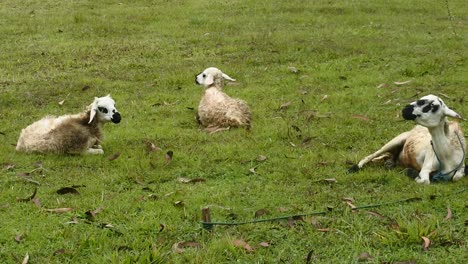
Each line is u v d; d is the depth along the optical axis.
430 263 5.39
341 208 6.38
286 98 10.47
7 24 16.11
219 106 9.09
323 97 10.38
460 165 6.99
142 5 18.38
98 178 7.25
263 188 6.95
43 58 13.17
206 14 16.86
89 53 13.48
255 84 11.32
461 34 14.53
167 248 5.67
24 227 6.05
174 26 15.55
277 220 6.14
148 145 8.21
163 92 10.98
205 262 5.38
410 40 13.92
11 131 9.20
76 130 8.05
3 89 11.20
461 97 10.27
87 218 6.22
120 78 11.84
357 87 11.02
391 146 7.48
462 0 18.64
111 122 8.80
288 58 12.73
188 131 8.98
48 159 7.93
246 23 15.81
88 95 10.88
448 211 6.20
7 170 7.59
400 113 9.58
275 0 18.33
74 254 5.57
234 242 5.66
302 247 5.70
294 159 7.77
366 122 9.18
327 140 8.50
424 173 6.99
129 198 6.69
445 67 11.98
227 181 7.22
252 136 8.62
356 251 5.59
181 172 7.46
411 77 11.52
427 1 18.27
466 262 5.42
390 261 5.44
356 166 7.38
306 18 16.11
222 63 12.59
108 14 17.17
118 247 5.65
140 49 13.66
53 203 6.57
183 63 12.68
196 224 6.11
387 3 17.88
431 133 6.88
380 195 6.67
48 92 11.02
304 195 6.73
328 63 12.38
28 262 5.49
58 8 18.23
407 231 5.77
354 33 14.63
